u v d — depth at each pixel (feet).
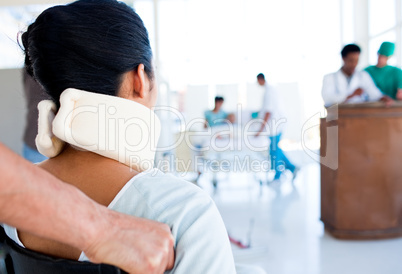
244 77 23.26
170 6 22.70
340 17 23.62
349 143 8.66
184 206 1.68
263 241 8.76
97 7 1.78
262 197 13.10
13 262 1.95
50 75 1.79
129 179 1.78
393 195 8.74
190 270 1.58
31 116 6.18
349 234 8.79
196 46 23.12
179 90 22.15
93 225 1.36
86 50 1.76
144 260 1.39
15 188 1.15
